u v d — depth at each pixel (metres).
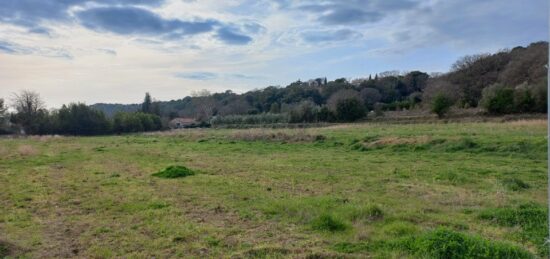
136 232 7.25
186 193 10.67
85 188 11.77
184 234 6.99
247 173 14.04
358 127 36.31
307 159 17.73
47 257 6.07
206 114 81.94
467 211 8.17
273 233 6.96
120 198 10.23
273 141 26.48
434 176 12.47
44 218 8.46
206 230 7.21
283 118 55.66
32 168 16.41
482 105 42.97
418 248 5.69
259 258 5.73
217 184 11.95
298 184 11.77
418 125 34.47
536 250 5.79
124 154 22.20
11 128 53.97
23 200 10.24
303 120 53.59
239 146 25.03
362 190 10.71
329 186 11.37
